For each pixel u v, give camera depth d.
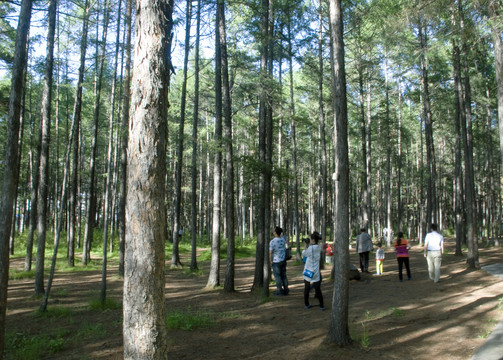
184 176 38.38
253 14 10.95
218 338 6.09
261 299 8.91
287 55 13.23
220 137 10.70
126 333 3.31
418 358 4.91
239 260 20.47
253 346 5.64
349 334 5.61
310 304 8.46
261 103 9.98
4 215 4.90
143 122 3.47
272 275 12.74
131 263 3.36
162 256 3.44
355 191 36.38
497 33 7.54
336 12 5.87
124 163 12.98
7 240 4.85
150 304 3.30
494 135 24.88
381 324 6.59
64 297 9.73
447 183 40.53
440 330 6.05
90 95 22.58
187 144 22.50
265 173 9.42
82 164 28.88
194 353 5.38
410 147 38.78
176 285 11.62
